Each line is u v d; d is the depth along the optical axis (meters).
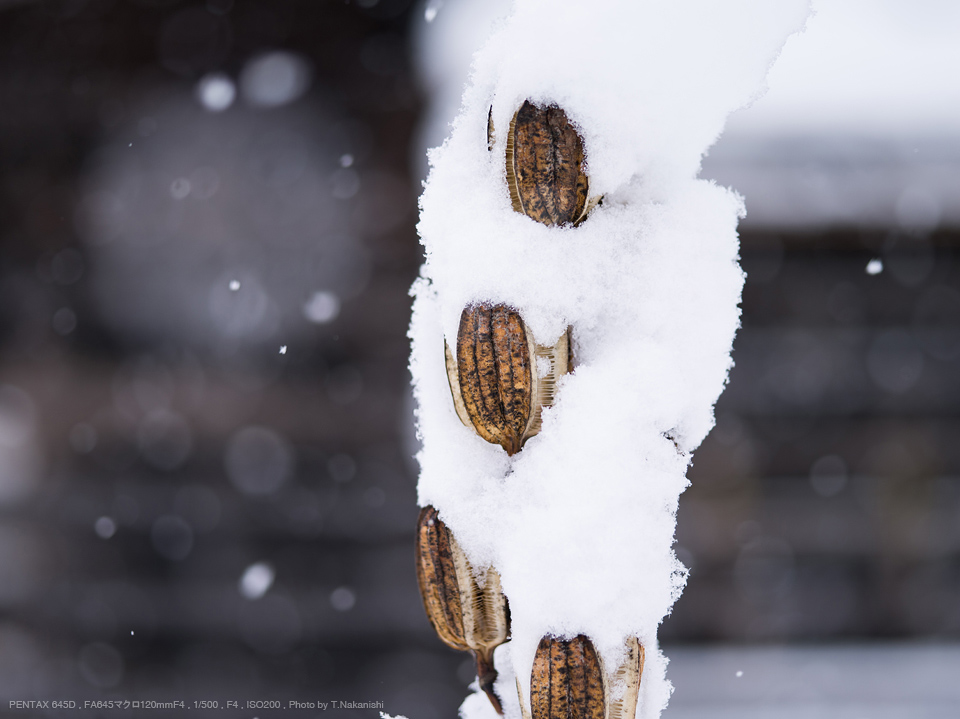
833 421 5.29
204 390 5.97
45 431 5.95
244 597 5.27
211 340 6.04
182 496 5.77
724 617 4.87
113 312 6.08
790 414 5.28
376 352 5.92
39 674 4.60
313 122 5.74
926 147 4.90
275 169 5.87
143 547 5.60
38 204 6.04
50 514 5.70
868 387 5.29
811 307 5.30
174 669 4.64
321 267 5.93
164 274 6.05
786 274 5.29
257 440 5.89
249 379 5.96
